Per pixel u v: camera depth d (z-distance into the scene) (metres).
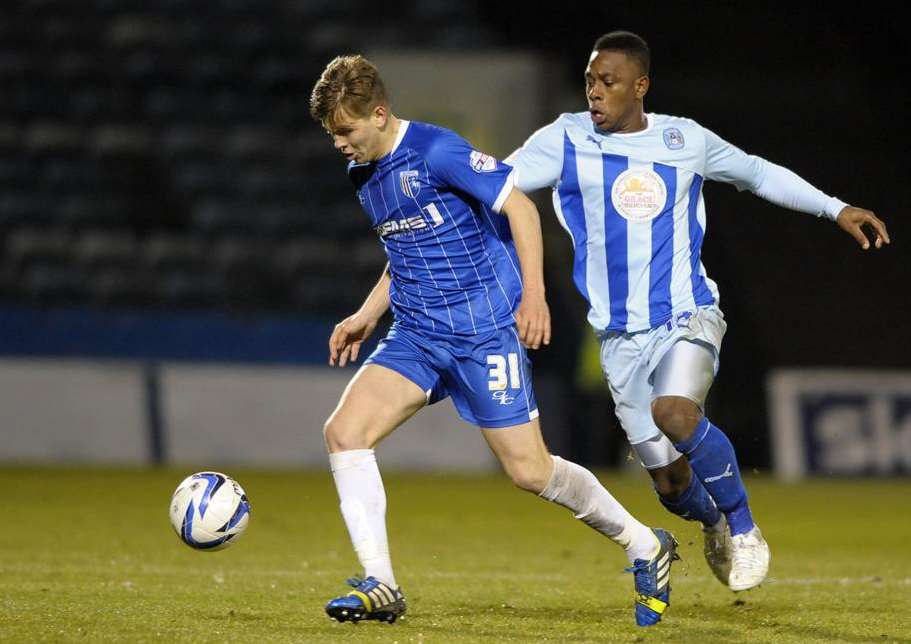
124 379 55.38
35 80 80.88
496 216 17.83
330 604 16.55
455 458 58.09
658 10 85.12
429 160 17.05
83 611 18.16
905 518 41.41
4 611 18.03
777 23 86.44
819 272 73.62
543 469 17.53
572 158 18.92
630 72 18.56
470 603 20.16
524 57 78.25
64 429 54.50
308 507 40.44
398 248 17.64
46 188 75.25
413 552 29.38
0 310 56.50
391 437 57.34
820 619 18.67
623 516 17.59
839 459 58.66
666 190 18.73
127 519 35.19
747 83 84.62
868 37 85.19
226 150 78.88
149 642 15.31
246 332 59.25
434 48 84.19
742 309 71.81
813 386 58.94
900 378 58.97
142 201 75.75
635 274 18.72
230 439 56.53
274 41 85.19
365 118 16.88
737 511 17.72
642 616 17.67
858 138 82.62
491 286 17.66
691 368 17.88
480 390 17.55
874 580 24.42
